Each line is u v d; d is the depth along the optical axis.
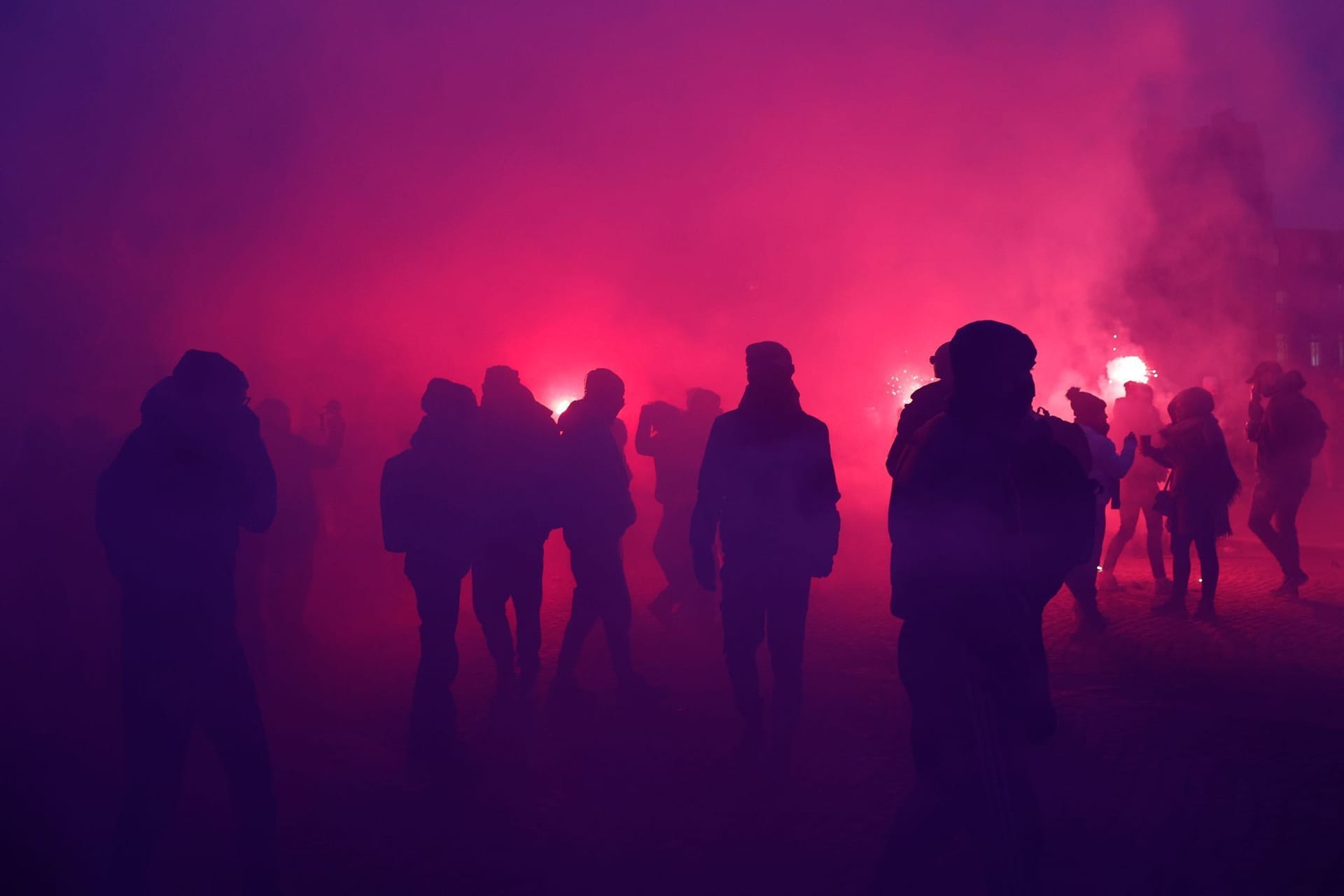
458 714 6.81
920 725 3.51
